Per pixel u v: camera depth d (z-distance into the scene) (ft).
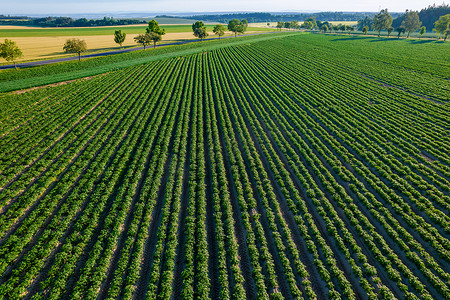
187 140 141.08
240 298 64.64
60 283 67.46
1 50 249.55
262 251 77.61
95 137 139.13
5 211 92.68
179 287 69.31
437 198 96.12
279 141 137.49
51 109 174.50
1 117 161.48
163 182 107.55
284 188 102.47
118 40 393.50
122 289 68.23
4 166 114.83
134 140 135.33
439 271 70.38
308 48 411.13
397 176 109.50
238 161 119.24
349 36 568.41
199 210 90.63
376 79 247.70
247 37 549.54
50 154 124.26
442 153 124.98
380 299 66.13
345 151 129.49
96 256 74.84
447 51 349.20
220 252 75.92
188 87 222.07
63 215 90.48
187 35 623.77
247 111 174.29
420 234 82.58
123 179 108.78
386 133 145.69
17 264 73.82
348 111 175.11
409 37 532.73
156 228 85.92
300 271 71.31
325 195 101.76
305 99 201.36
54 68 265.34
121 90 209.26
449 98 191.11
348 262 74.90
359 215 89.71
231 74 262.88
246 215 89.20
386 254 77.05
